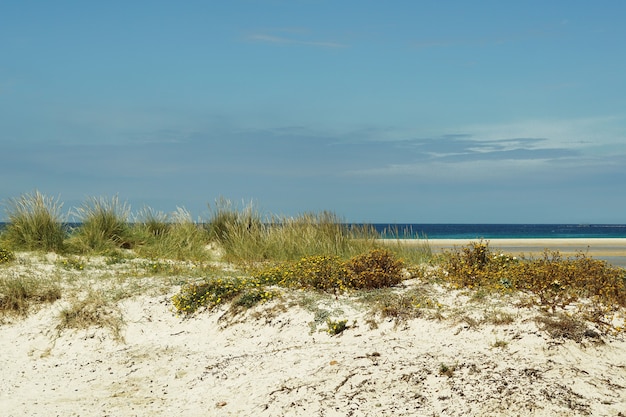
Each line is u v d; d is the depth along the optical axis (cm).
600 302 768
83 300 936
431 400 502
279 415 514
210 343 800
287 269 1038
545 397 492
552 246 3177
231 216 1586
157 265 1185
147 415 562
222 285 944
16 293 949
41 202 1362
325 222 1485
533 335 652
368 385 537
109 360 757
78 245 1341
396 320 753
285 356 656
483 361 573
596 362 599
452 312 750
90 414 572
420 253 1336
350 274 943
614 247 3116
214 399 580
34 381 697
